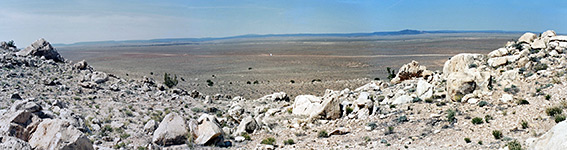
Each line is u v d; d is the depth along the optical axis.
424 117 20.05
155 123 20.59
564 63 23.20
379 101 27.05
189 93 40.66
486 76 22.70
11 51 44.88
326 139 19.30
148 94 33.94
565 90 18.70
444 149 14.51
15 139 10.77
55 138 12.12
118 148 16.47
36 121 14.07
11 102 22.27
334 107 23.67
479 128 16.56
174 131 18.23
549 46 26.84
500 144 13.88
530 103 18.38
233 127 25.33
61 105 22.78
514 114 17.28
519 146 12.66
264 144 19.02
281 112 27.62
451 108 20.45
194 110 30.00
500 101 19.47
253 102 35.47
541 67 23.45
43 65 38.25
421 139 16.72
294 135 21.09
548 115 16.20
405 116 20.50
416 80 32.75
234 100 37.88
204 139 18.62
